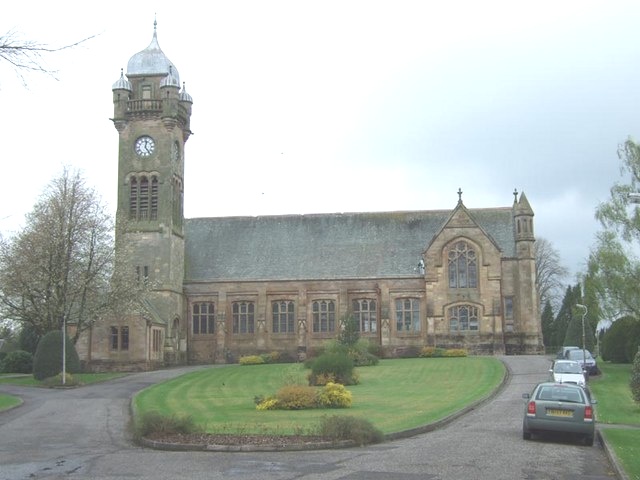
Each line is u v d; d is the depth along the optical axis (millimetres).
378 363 64125
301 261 79812
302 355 76438
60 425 31203
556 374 43594
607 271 57281
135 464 20891
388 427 28297
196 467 20234
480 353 73750
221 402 38875
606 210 58719
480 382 48531
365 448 24203
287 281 78312
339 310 77438
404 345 75938
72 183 61812
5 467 20734
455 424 31156
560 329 101062
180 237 78625
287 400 35750
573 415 25969
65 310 59625
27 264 58875
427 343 74625
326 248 80688
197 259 81500
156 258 74375
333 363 47969
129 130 76188
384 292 76938
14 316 60531
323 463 20859
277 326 78312
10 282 58844
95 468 20281
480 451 23453
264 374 57125
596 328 88000
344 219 83250
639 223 57938
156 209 75250
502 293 75688
